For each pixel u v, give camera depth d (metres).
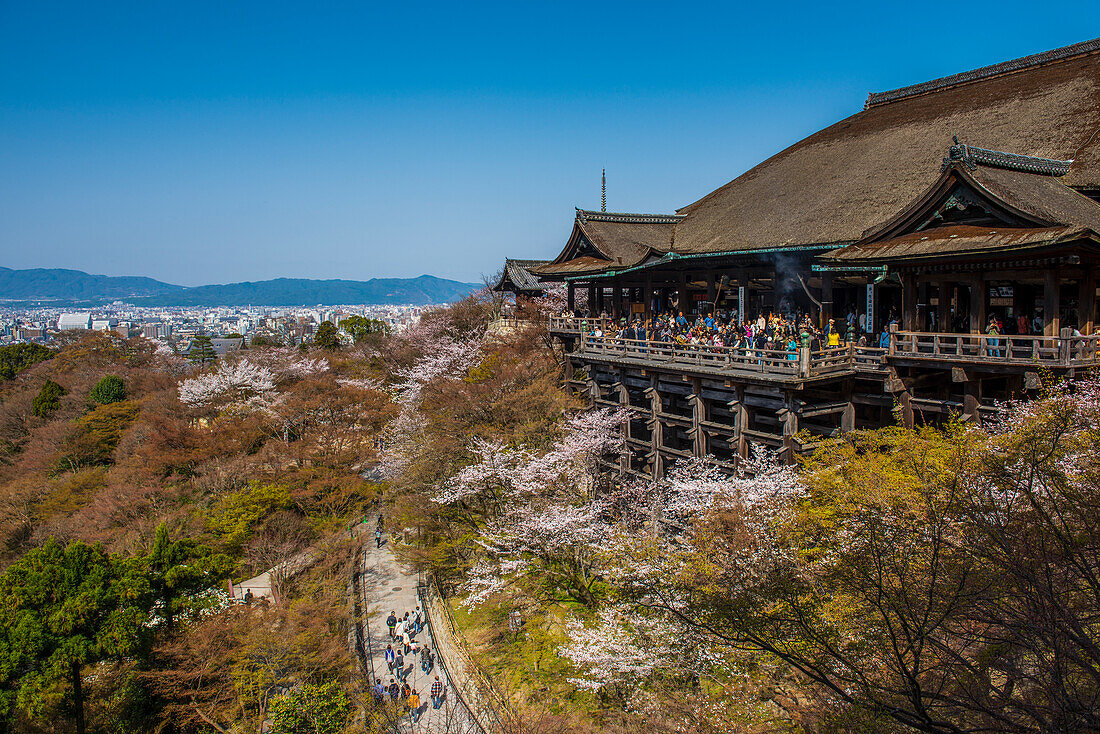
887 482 15.59
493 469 32.00
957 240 21.69
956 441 16.66
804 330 26.50
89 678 24.94
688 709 17.31
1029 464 11.81
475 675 25.42
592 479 33.50
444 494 32.69
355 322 110.62
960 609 10.27
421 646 29.83
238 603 29.36
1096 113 30.62
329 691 24.95
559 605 28.05
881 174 33.44
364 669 28.12
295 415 46.12
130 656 24.98
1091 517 10.05
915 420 26.25
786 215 34.59
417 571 34.81
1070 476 11.33
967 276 22.56
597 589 28.33
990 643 10.27
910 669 10.85
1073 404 13.82
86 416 60.75
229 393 59.38
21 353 104.19
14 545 45.28
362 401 49.19
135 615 24.64
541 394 38.72
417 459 36.91
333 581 32.03
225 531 35.97
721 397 28.91
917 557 11.63
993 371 20.86
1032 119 32.75
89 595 24.22
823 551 16.02
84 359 89.56
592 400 37.50
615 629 21.11
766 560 16.30
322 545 35.00
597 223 43.78
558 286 61.69
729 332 30.09
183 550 28.81
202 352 99.19
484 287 74.69
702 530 19.81
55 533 42.31
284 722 23.30
